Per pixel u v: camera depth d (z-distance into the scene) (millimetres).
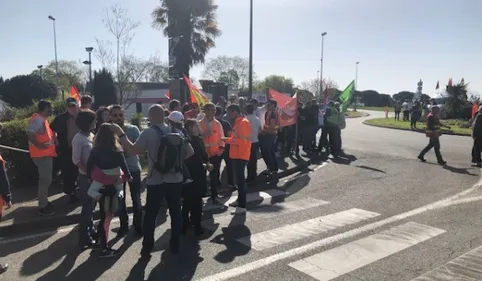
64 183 6578
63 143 6531
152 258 4633
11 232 5484
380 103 82000
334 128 12781
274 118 9086
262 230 5621
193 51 28750
